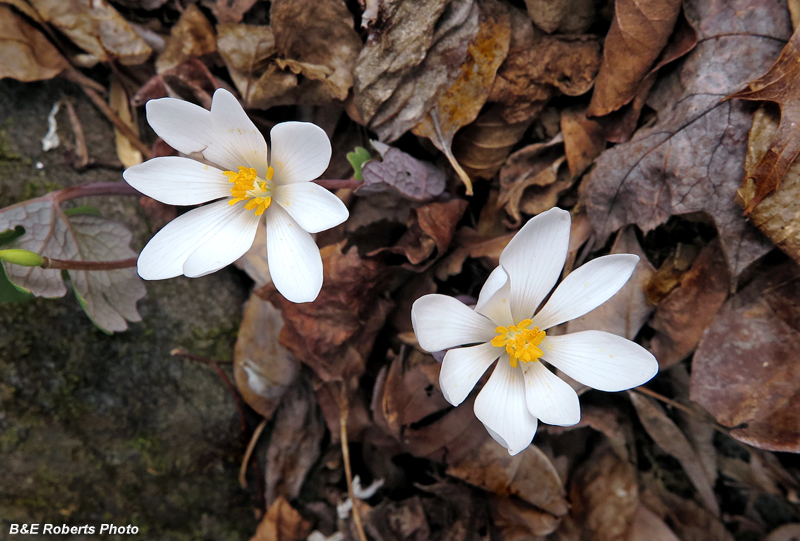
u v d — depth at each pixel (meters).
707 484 0.19
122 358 0.19
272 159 0.15
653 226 0.16
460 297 0.17
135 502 0.19
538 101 0.17
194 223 0.16
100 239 0.18
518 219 0.18
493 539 0.19
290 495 0.20
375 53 0.17
